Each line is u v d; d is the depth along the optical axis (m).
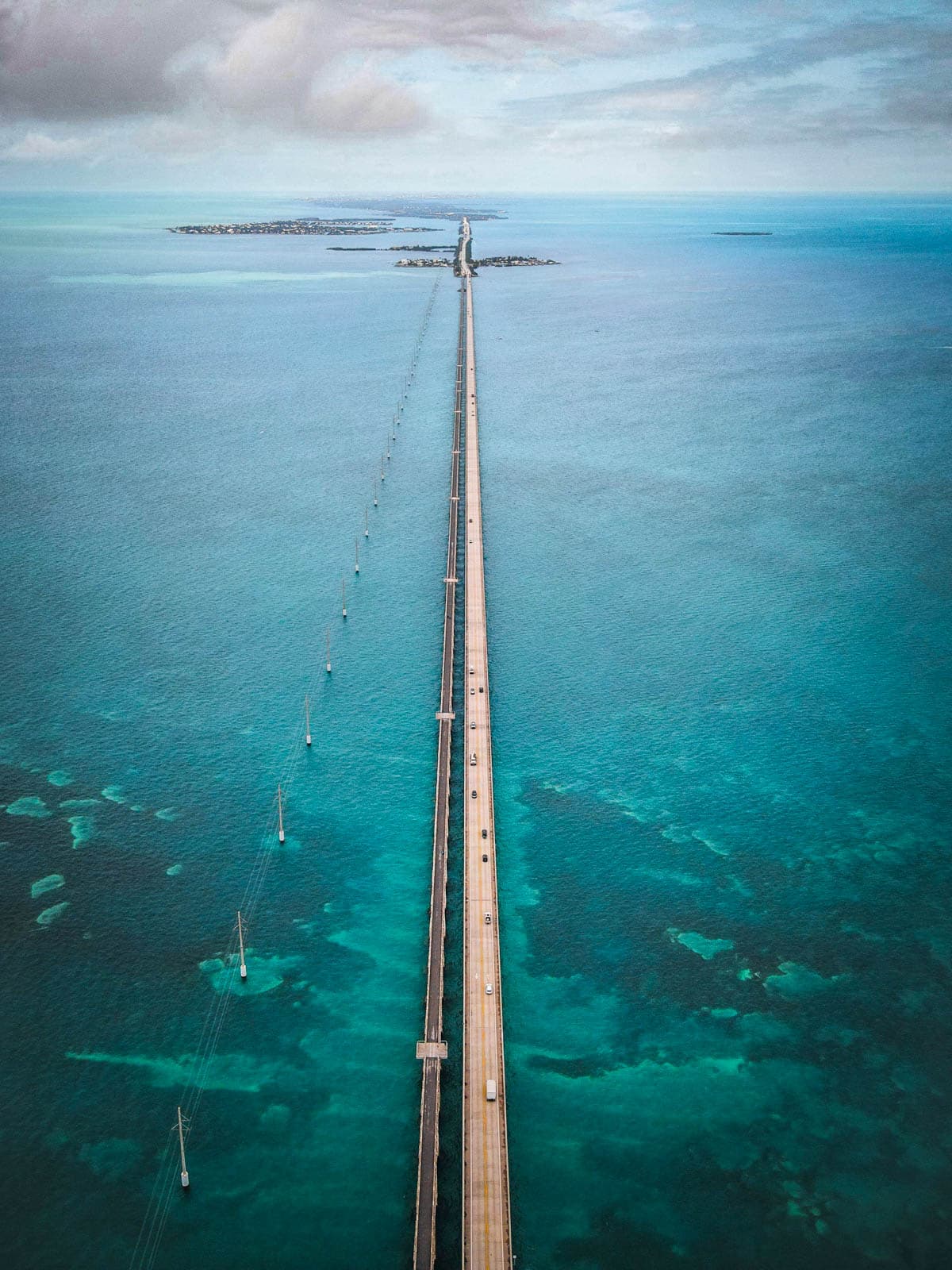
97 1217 118.56
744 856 175.38
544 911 163.25
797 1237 117.88
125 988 147.50
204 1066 136.75
